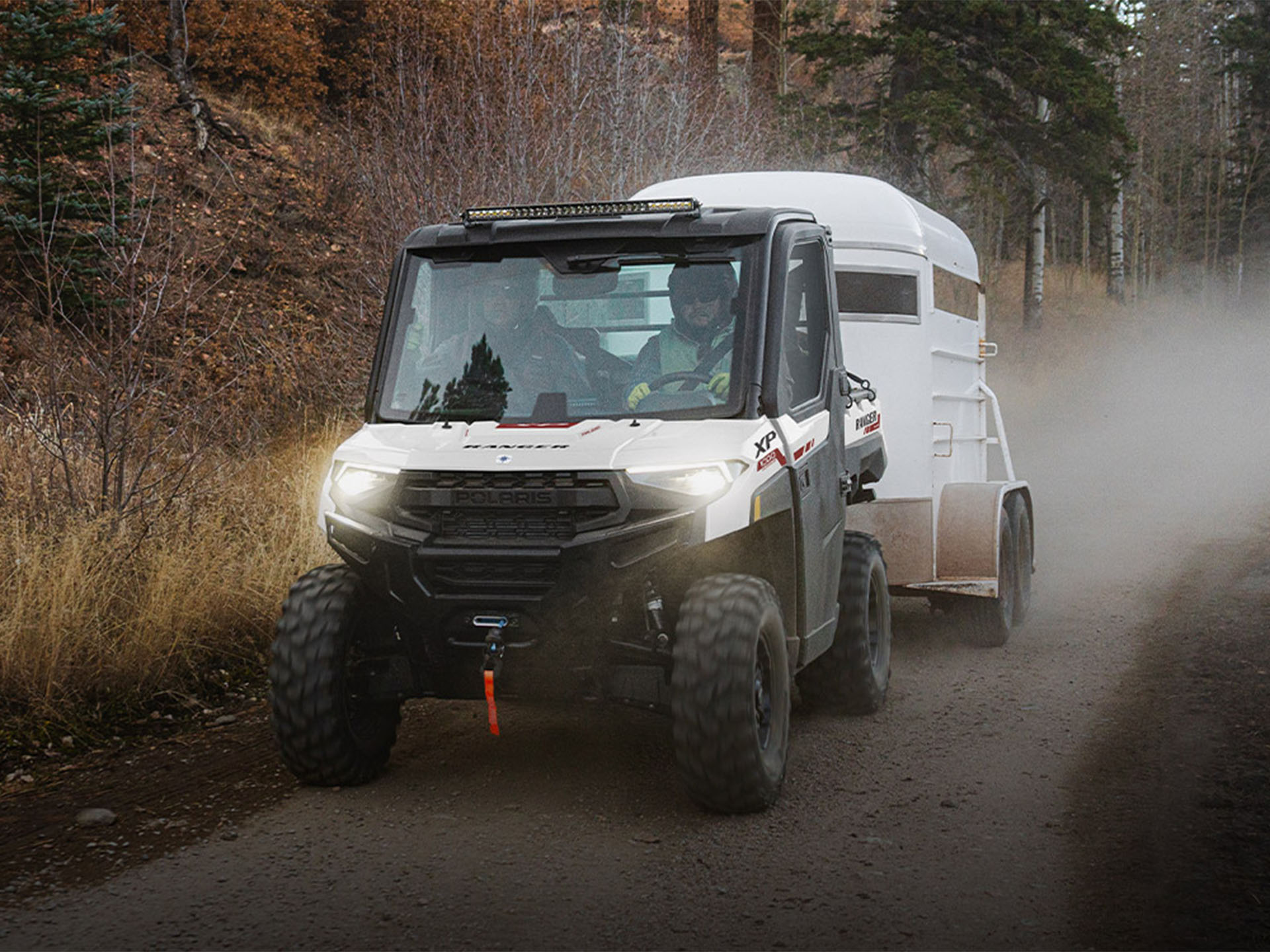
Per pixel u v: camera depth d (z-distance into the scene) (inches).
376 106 607.5
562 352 222.2
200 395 421.4
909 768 230.1
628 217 227.3
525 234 227.0
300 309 562.6
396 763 235.8
